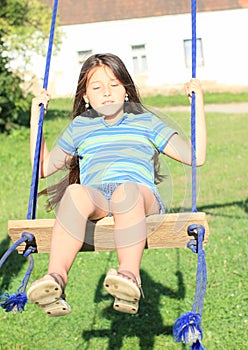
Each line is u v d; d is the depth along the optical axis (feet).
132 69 83.61
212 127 52.49
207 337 16.65
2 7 51.13
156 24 82.79
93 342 17.06
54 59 79.92
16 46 51.98
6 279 21.40
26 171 38.17
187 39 83.05
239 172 36.32
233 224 25.72
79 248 10.65
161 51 83.10
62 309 10.10
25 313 18.84
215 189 32.50
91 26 82.17
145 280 20.53
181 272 21.06
